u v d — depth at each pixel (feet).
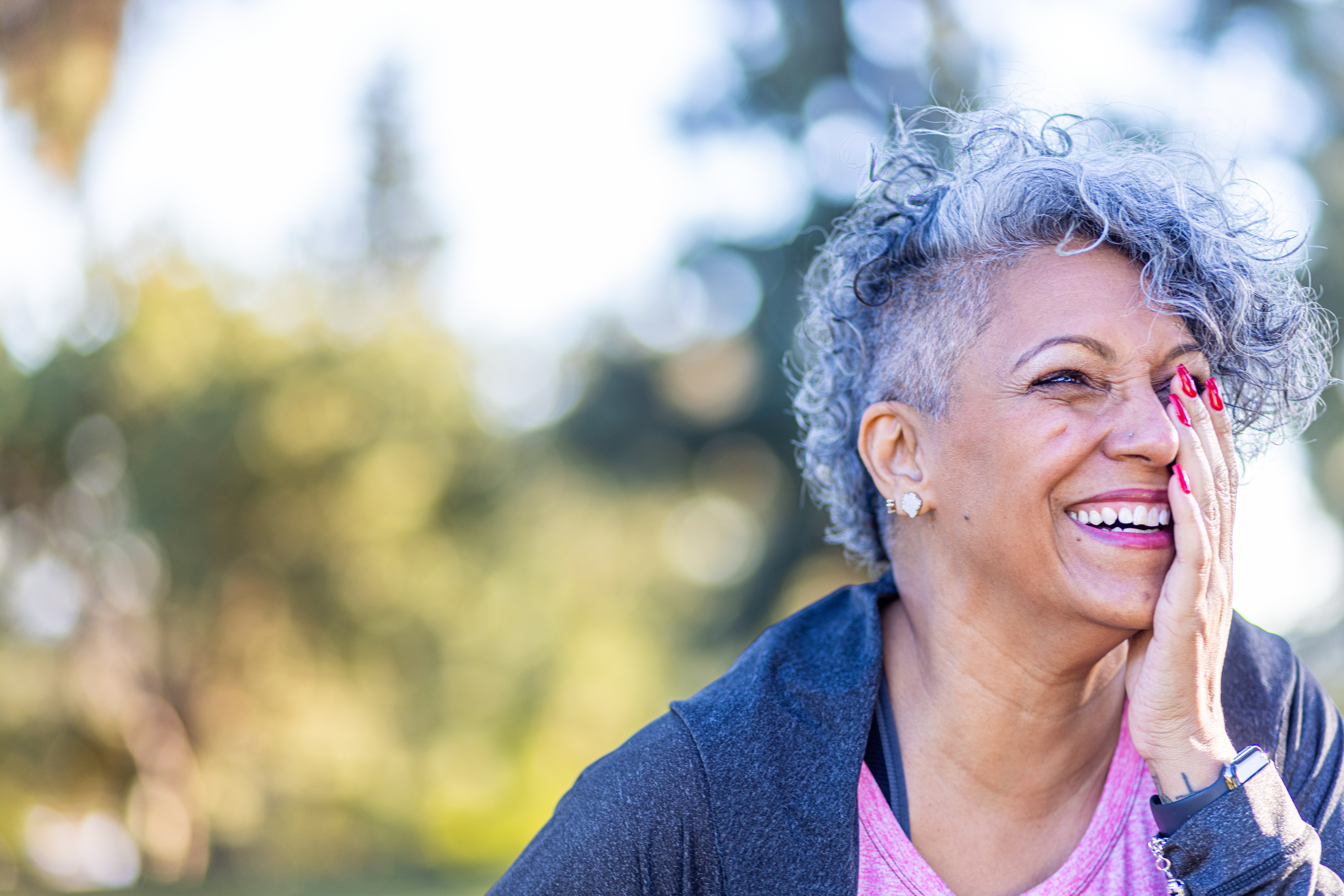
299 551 58.54
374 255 72.69
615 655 65.36
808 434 5.32
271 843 59.57
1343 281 34.55
